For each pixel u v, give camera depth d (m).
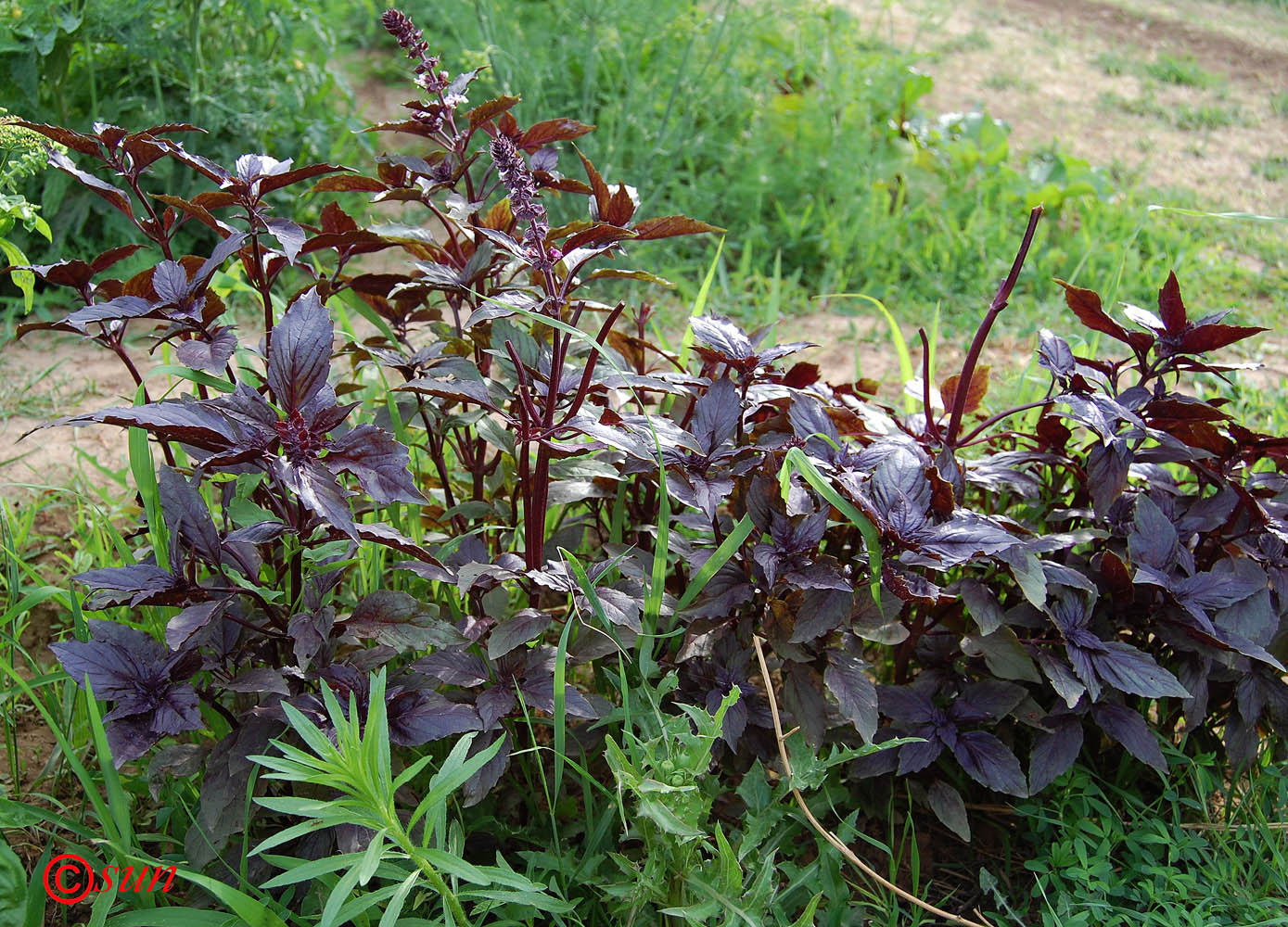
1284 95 7.30
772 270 5.03
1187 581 2.26
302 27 5.38
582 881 1.98
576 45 5.62
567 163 5.17
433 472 2.90
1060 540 2.22
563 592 2.09
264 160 2.25
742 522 2.07
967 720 2.28
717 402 2.16
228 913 1.86
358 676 1.93
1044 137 6.45
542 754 2.22
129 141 2.11
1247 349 4.43
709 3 6.70
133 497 3.19
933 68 7.44
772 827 2.19
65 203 4.31
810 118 5.44
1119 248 4.89
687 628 2.15
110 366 3.94
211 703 1.95
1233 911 2.17
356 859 1.65
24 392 3.71
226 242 2.01
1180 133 6.65
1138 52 8.05
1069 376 2.38
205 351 1.99
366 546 2.35
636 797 2.02
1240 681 2.34
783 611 2.10
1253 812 2.38
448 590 2.33
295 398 1.78
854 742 2.32
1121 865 2.34
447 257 2.41
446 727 1.88
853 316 4.69
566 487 2.34
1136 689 2.14
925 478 2.07
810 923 1.82
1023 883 2.35
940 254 5.05
